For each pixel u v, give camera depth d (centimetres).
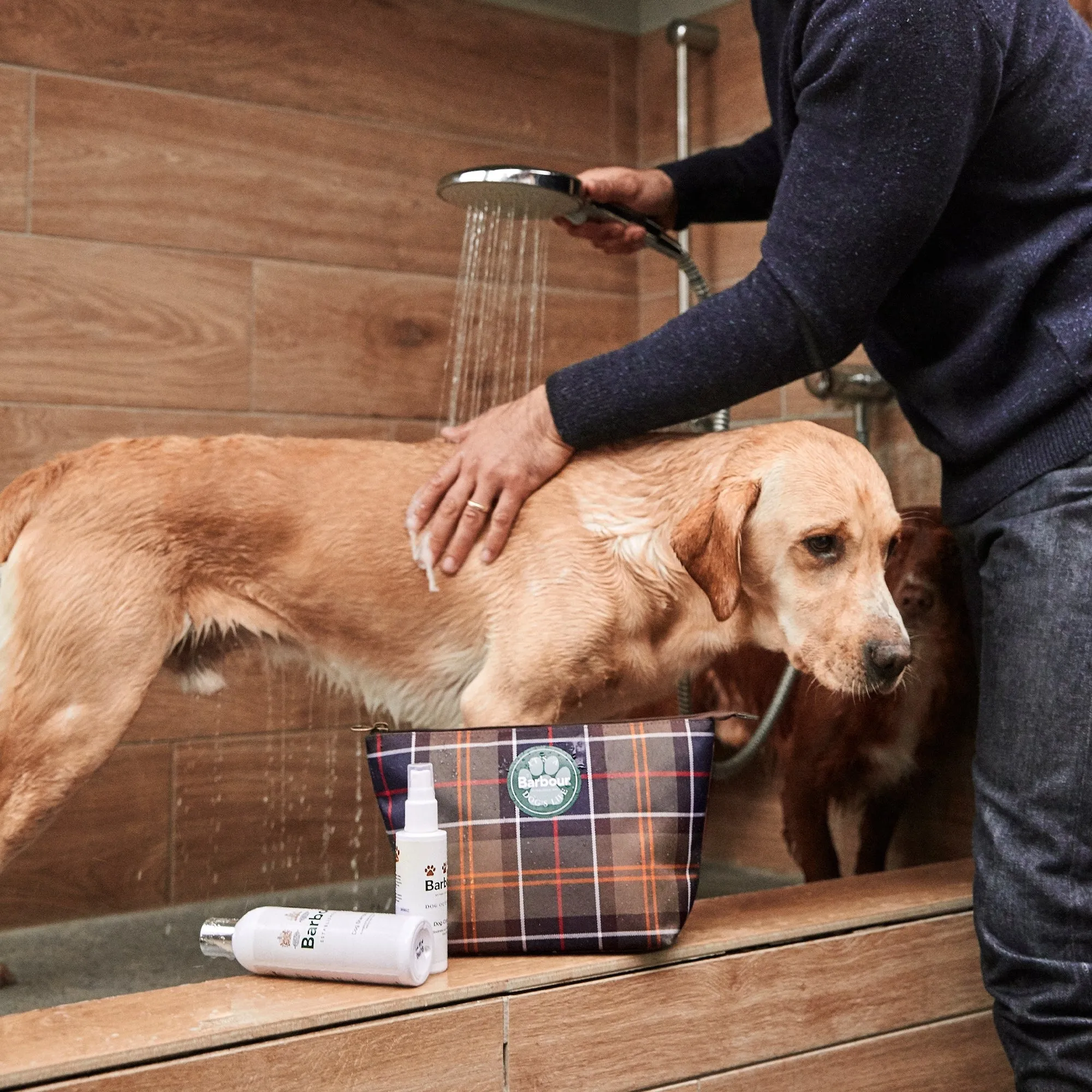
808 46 87
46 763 89
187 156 135
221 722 124
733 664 121
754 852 128
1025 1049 84
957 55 79
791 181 86
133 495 92
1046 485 85
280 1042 70
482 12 154
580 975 80
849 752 123
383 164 147
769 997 87
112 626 90
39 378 127
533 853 82
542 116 158
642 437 97
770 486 89
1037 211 85
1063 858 81
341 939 77
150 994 76
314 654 97
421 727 96
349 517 93
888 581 116
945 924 97
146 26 133
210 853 124
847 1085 90
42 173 127
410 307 148
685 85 159
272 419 140
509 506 92
